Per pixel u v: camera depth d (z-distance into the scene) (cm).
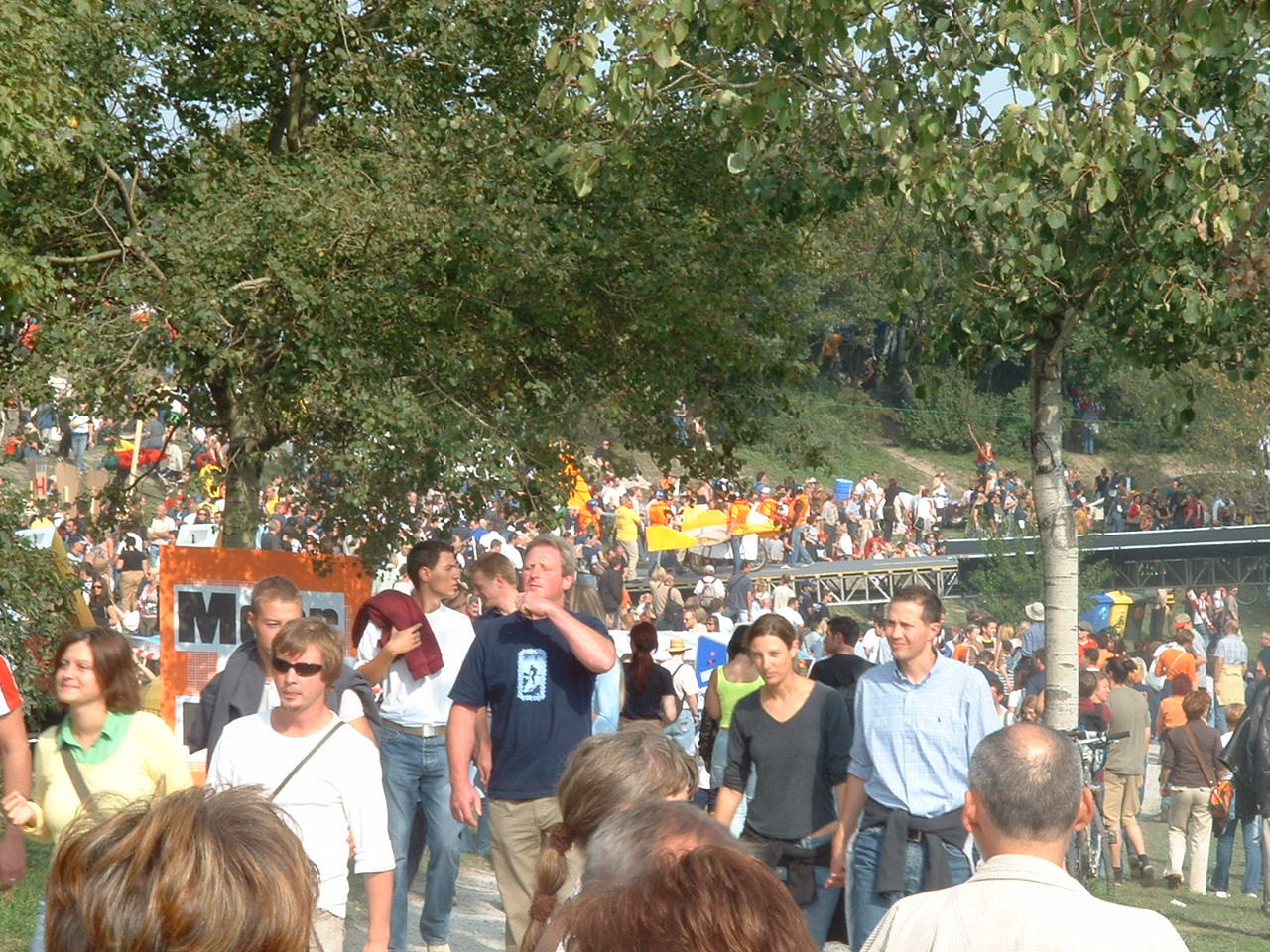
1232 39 2548
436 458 3262
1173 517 13550
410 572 2284
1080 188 2706
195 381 3338
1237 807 3388
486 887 3023
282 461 3481
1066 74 2581
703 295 3406
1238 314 2797
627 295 3491
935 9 2805
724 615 8744
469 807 1798
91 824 564
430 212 3209
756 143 2891
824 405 16325
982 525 10981
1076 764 992
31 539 3222
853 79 2805
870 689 1798
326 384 3178
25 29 2691
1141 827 4631
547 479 3441
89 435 7881
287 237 3167
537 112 3628
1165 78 2558
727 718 2508
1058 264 2650
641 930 578
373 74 3528
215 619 2984
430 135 3500
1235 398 11588
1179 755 3656
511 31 3638
